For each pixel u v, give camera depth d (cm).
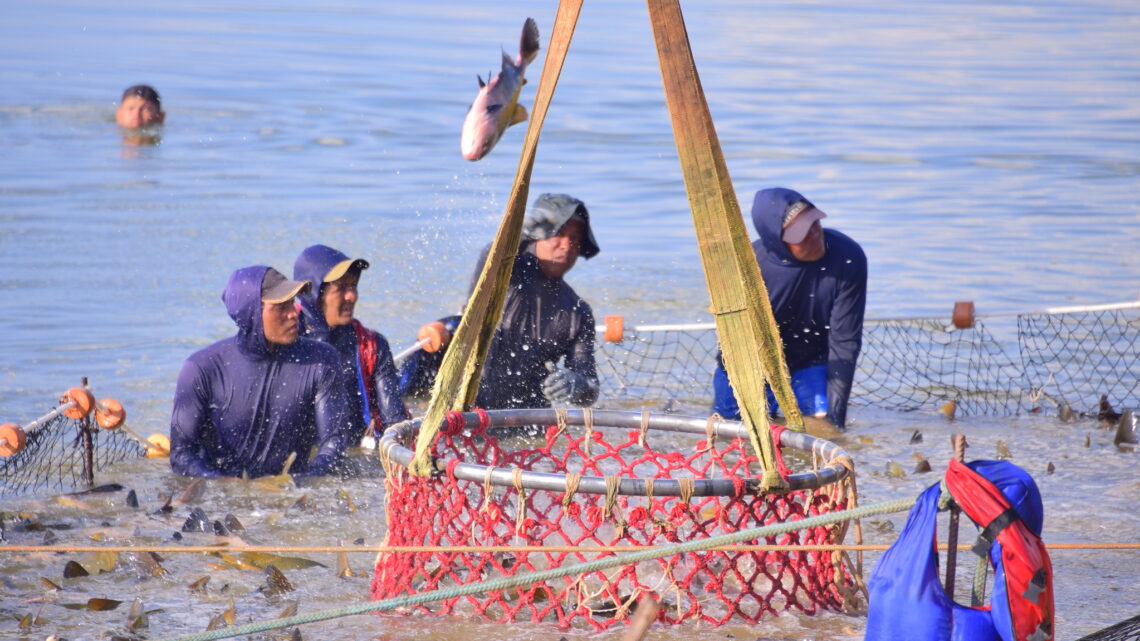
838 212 5134
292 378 2517
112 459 2602
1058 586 1942
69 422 2792
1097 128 7056
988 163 6144
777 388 1878
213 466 2508
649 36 11056
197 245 4422
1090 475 2564
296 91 8150
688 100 1656
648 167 6031
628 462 2597
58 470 2523
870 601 1448
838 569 1798
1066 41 10950
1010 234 4781
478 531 2027
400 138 6775
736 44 10544
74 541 2103
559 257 2922
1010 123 7200
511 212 1738
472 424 2006
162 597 1878
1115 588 1934
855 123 7150
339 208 5128
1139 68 9319
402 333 3497
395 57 9706
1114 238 4716
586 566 1479
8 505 2300
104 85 8269
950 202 5322
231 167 5972
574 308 2995
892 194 5475
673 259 4462
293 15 12588
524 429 2828
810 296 2975
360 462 2584
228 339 2553
